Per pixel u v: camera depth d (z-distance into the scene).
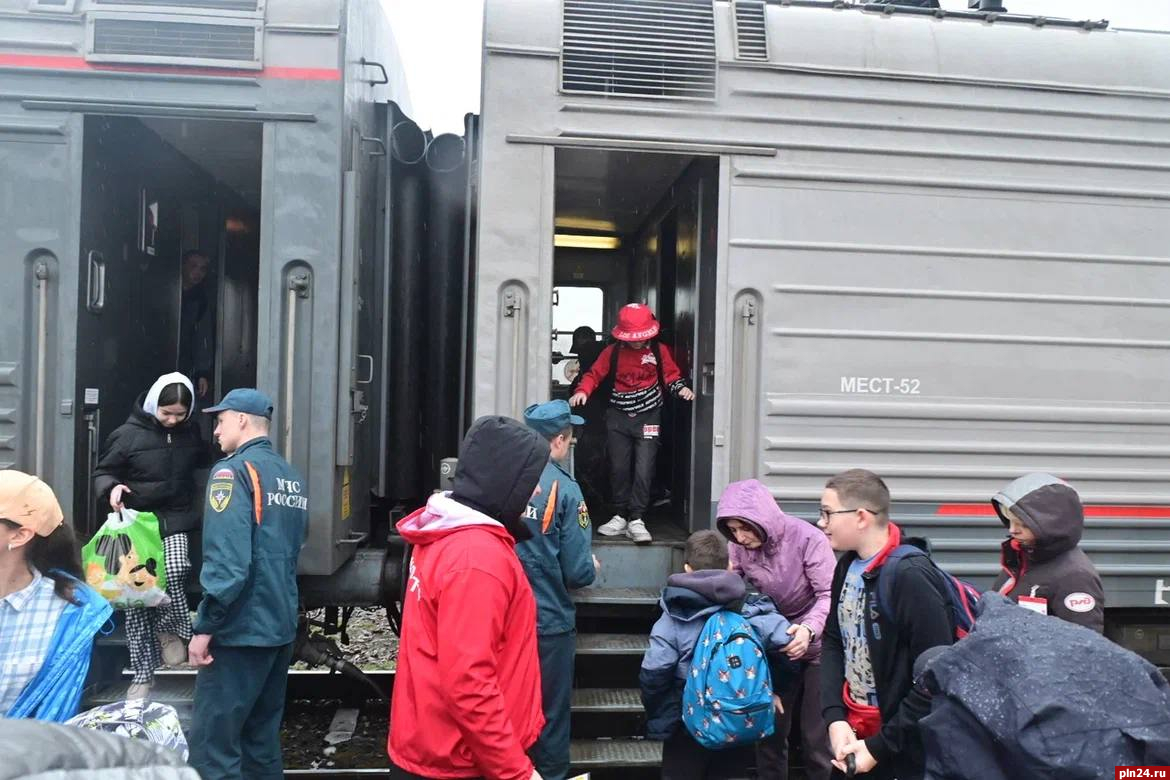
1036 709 1.52
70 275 3.50
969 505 3.89
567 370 5.69
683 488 4.67
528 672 2.07
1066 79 4.03
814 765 3.22
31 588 1.91
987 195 3.96
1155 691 1.55
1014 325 3.97
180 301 4.85
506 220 3.72
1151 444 4.04
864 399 3.87
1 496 1.85
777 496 3.79
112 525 3.28
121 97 3.51
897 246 3.90
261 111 3.54
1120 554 4.00
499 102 3.73
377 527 4.64
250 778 3.11
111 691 3.60
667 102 3.80
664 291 5.12
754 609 2.82
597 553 4.09
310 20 3.56
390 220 4.42
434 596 1.94
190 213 5.01
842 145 3.89
